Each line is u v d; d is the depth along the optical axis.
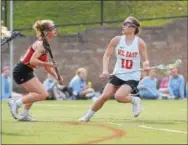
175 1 60.41
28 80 25.59
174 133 21.00
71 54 56.47
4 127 22.36
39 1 60.22
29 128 22.14
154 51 56.31
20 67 25.42
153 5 60.03
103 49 56.44
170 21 59.44
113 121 26.22
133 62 25.95
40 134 20.16
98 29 56.47
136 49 25.84
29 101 25.70
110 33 56.44
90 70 56.38
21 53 55.41
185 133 21.00
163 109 37.28
